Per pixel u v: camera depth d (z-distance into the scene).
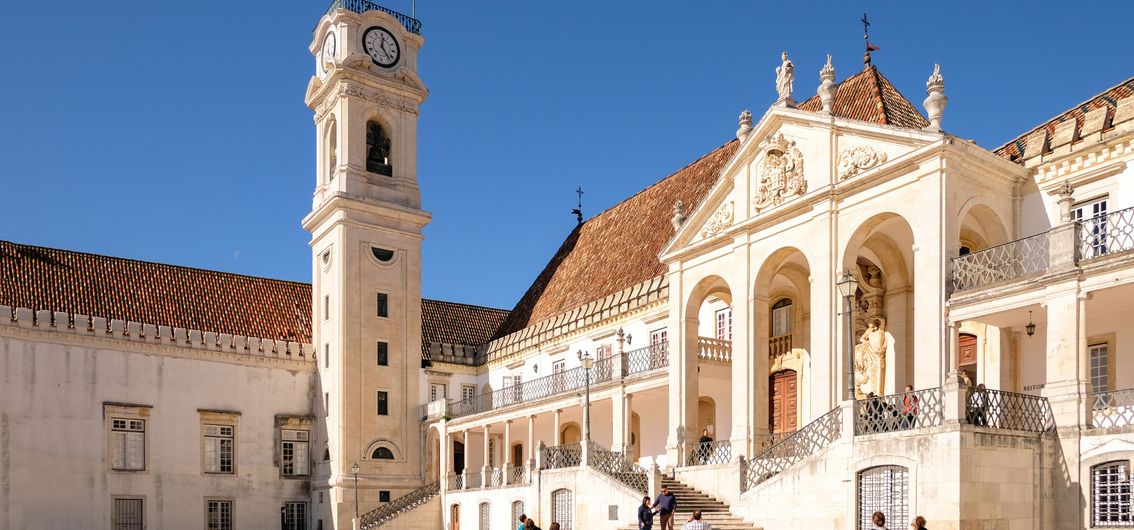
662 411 35.56
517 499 35.31
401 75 50.59
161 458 44.16
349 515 45.00
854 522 20.16
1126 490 18.11
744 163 28.03
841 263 24.31
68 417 41.97
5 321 40.72
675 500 23.00
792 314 30.28
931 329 21.59
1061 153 22.12
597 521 27.92
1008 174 22.91
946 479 18.23
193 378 45.75
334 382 46.75
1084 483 18.84
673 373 29.88
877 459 19.81
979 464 18.30
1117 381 21.11
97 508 42.09
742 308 27.22
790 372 30.00
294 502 47.50
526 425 45.25
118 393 43.53
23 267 44.75
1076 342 19.36
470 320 54.50
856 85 29.69
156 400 44.53
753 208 27.58
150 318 46.38
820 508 21.22
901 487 19.38
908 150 22.64
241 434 46.56
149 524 43.28
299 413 48.38
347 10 49.72
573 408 38.25
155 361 44.81
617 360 34.62
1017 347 23.16
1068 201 20.20
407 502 44.22
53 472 41.12
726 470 25.59
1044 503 19.17
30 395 41.06
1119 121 21.08
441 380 49.69
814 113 25.28
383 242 48.75
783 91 26.73
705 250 29.17
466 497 40.50
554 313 45.97
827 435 21.73
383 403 47.31
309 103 52.03
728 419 32.06
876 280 27.16
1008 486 18.69
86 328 43.03
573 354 41.97
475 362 50.84
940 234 21.62
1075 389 19.33
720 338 32.62
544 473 31.25
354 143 48.84
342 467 45.38
